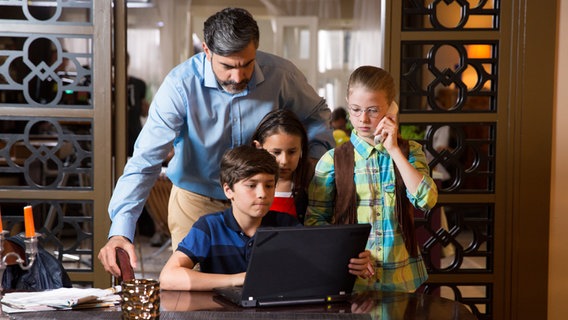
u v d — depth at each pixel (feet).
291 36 32.73
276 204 7.73
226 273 6.59
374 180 7.20
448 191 10.38
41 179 18.83
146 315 5.03
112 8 10.16
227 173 6.48
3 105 10.17
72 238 20.61
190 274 6.22
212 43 7.20
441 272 10.46
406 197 7.19
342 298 5.95
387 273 7.14
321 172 7.39
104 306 5.74
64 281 7.41
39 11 28.32
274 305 5.75
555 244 10.41
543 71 10.18
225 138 8.42
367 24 32.48
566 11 10.12
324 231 5.70
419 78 25.59
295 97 8.75
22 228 14.82
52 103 10.21
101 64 10.19
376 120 6.99
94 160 10.31
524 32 10.14
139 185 7.84
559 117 10.26
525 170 10.30
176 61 31.81
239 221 6.64
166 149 8.14
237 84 7.48
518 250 10.39
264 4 32.42
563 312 10.48
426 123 10.26
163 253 19.36
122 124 10.46
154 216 17.92
